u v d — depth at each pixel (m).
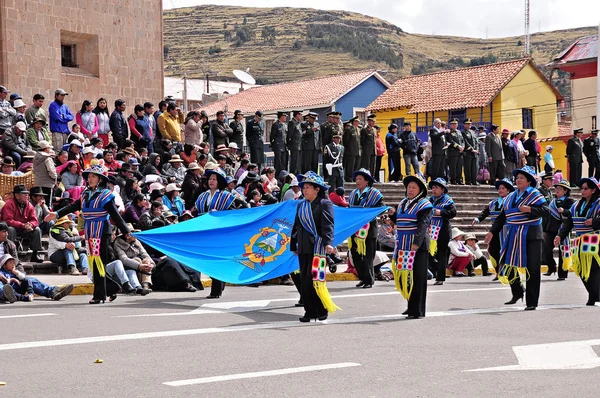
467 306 15.13
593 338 11.70
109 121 25.16
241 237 15.92
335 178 27.19
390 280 20.08
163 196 20.30
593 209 15.52
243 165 24.03
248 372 9.23
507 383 8.85
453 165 31.12
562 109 61.31
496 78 51.28
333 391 8.43
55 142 24.25
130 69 31.22
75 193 20.64
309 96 59.59
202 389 8.45
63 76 29.16
